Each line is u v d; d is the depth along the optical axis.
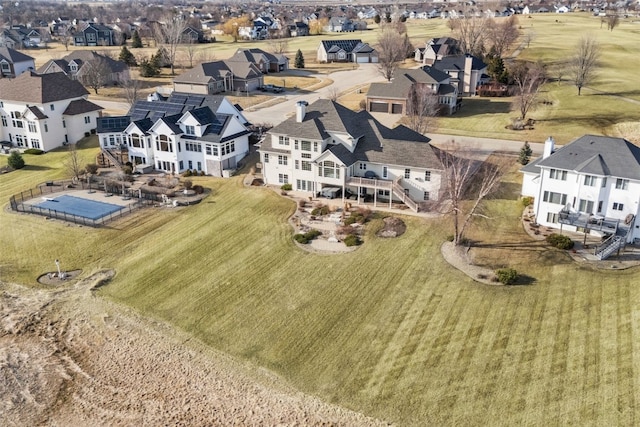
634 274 45.72
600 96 105.38
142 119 74.06
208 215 60.06
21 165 76.62
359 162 62.38
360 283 46.44
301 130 62.91
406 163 60.03
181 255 51.81
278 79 135.38
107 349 39.53
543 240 52.09
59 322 42.69
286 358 37.91
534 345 37.97
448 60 116.50
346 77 137.75
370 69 148.50
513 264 48.31
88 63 121.19
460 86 115.62
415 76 101.50
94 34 191.88
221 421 32.94
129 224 58.34
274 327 41.19
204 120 71.19
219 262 50.44
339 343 39.16
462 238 52.78
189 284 47.09
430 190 60.00
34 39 193.88
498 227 55.03
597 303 42.16
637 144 78.75
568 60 130.75
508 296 43.75
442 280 46.31
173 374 36.88
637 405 32.25
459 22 170.38
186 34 186.50
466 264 48.53
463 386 34.56
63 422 33.50
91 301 45.06
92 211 61.09
